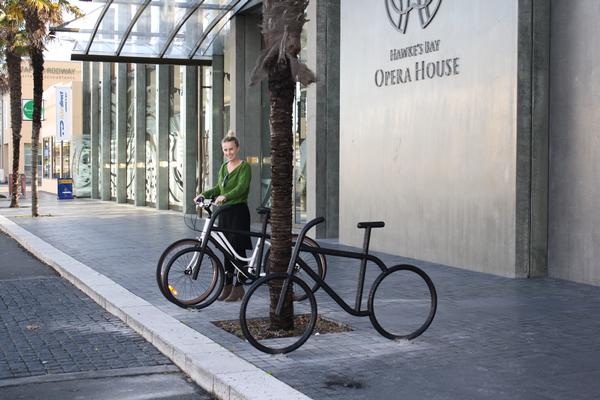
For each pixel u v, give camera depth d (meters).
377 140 13.27
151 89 29.16
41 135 50.22
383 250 13.16
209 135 22.22
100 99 38.16
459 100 11.18
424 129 12.00
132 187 32.09
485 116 10.66
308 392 5.13
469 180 11.00
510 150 10.23
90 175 38.56
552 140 10.30
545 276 10.39
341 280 9.91
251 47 19.58
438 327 7.15
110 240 15.84
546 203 10.36
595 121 9.66
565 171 10.12
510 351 6.22
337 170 15.55
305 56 16.59
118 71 32.84
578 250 9.93
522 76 10.13
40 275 11.59
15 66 27.53
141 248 14.28
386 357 6.03
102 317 8.25
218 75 21.44
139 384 5.77
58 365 6.29
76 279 10.40
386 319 6.64
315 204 15.47
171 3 17.86
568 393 5.08
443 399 4.97
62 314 8.44
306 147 16.75
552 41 10.26
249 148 19.64
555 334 6.86
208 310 8.04
